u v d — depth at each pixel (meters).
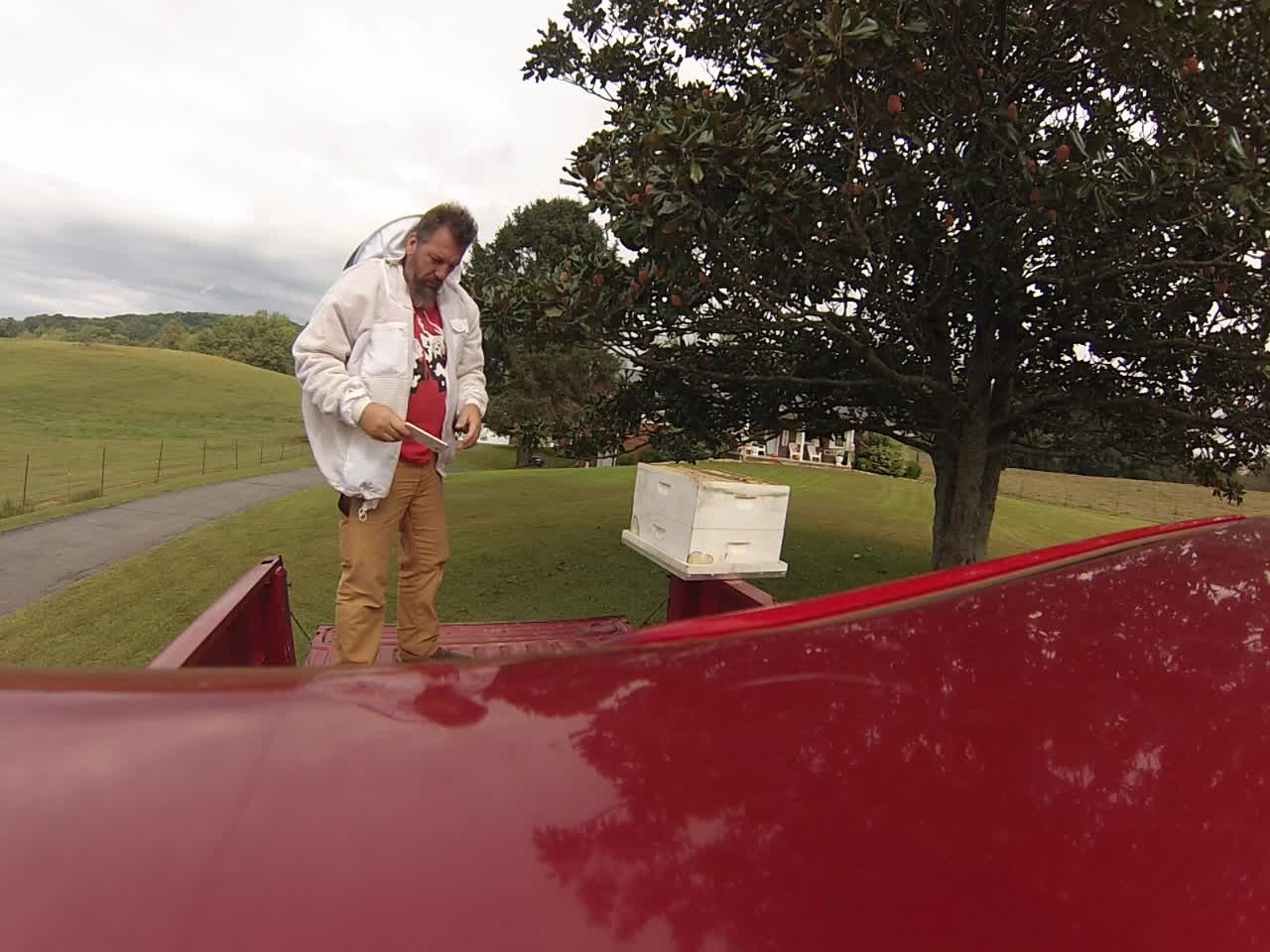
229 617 2.28
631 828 0.48
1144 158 4.00
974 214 4.75
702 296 5.06
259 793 0.47
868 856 0.47
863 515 13.24
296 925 0.36
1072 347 6.09
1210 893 0.48
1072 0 4.04
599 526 11.63
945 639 0.91
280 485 26.34
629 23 6.60
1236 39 3.77
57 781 0.47
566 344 5.61
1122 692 0.77
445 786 0.50
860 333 5.54
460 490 16.77
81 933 0.34
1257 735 0.70
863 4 3.70
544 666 0.78
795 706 0.70
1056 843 0.51
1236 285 4.46
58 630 7.76
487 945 0.36
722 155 3.90
